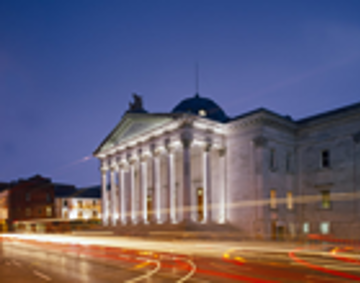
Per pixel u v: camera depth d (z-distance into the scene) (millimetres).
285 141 44719
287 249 28906
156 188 47375
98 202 94062
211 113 53719
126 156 55000
